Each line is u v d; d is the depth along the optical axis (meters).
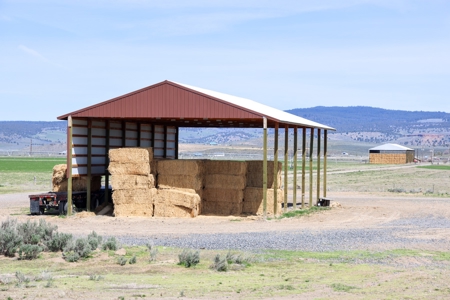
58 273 17.56
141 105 32.66
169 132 45.31
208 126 45.72
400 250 22.17
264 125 31.69
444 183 73.94
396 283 16.27
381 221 32.91
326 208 40.09
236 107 31.64
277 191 34.66
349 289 15.44
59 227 28.22
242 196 34.56
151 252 19.73
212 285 15.88
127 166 32.78
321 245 23.06
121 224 29.67
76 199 34.78
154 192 32.81
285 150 36.44
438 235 26.72
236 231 27.28
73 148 33.41
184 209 32.56
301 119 43.28
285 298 14.32
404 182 74.69
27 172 85.56
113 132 37.34
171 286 15.70
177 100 32.25
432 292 15.09
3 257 19.88
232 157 174.88
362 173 93.31
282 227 29.16
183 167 32.94
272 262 19.47
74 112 33.12
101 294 14.53
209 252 20.94
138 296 14.33
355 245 23.20
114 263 19.05
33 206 33.78
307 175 82.38
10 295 14.22
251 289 15.38
